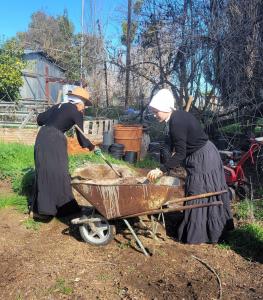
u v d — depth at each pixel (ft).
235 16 31.55
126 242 15.85
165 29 36.04
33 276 13.17
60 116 17.01
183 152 14.65
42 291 12.29
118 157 32.07
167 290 12.46
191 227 15.52
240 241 15.89
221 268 13.94
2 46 62.34
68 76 73.97
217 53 32.89
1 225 17.62
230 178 21.61
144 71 39.93
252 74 30.42
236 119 32.94
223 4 32.68
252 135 30.66
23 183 21.95
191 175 15.39
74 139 32.94
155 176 14.62
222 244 15.70
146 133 36.83
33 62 70.08
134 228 17.19
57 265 13.97
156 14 36.91
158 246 15.48
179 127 14.49
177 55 35.99
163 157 30.83
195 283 12.91
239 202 21.03
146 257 14.57
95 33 52.70
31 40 103.71
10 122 44.70
